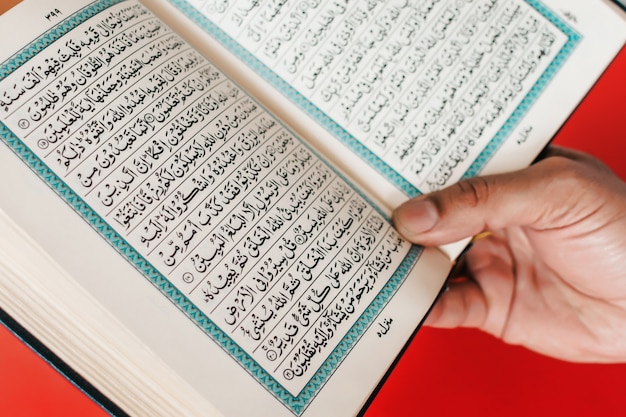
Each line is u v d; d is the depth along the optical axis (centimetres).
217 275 40
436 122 52
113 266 38
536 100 52
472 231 52
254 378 39
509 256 72
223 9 52
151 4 52
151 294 38
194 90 45
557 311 69
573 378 76
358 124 52
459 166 52
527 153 52
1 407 70
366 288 44
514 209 52
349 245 45
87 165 40
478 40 53
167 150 42
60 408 70
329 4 52
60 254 37
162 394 39
